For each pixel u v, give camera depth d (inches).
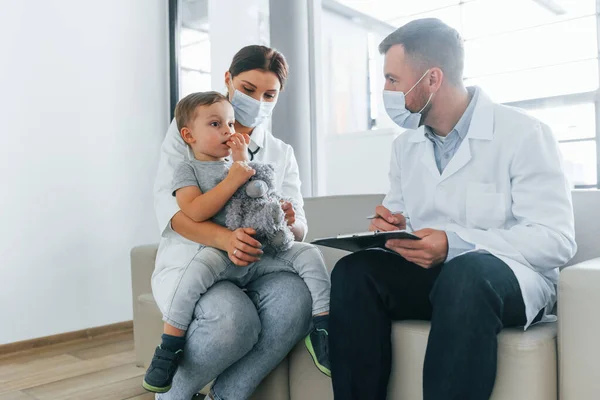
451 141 52.5
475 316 38.9
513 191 47.6
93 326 107.7
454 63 49.6
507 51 85.6
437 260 45.3
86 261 107.0
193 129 52.8
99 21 110.1
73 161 105.6
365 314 45.8
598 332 38.6
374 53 104.4
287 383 54.6
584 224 53.8
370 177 104.1
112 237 111.1
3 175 96.4
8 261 96.8
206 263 49.2
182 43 122.2
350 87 107.5
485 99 50.8
